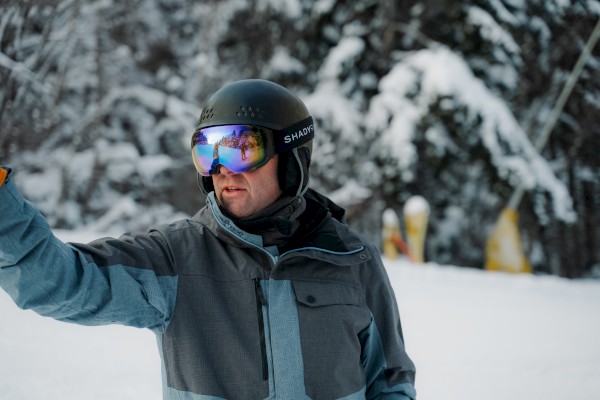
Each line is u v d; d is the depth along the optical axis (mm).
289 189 1526
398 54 12656
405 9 12961
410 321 4656
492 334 4465
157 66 14359
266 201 1493
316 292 1437
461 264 13625
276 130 1488
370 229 12727
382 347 1542
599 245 14055
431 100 11195
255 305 1393
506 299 5871
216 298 1391
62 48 8023
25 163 10945
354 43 12273
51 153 11492
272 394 1354
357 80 12625
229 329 1374
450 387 3299
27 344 3096
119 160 12102
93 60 11586
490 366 3699
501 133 11477
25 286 1170
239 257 1426
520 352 4035
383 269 1593
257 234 1466
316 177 12359
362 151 12062
